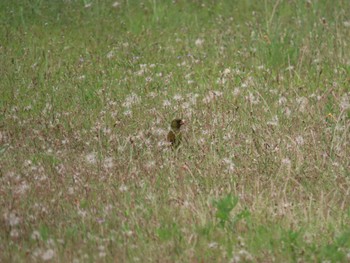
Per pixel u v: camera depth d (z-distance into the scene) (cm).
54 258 1722
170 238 1803
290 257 1725
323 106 2581
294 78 2939
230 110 2541
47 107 2611
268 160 2181
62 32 3556
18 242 1809
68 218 1902
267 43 3178
